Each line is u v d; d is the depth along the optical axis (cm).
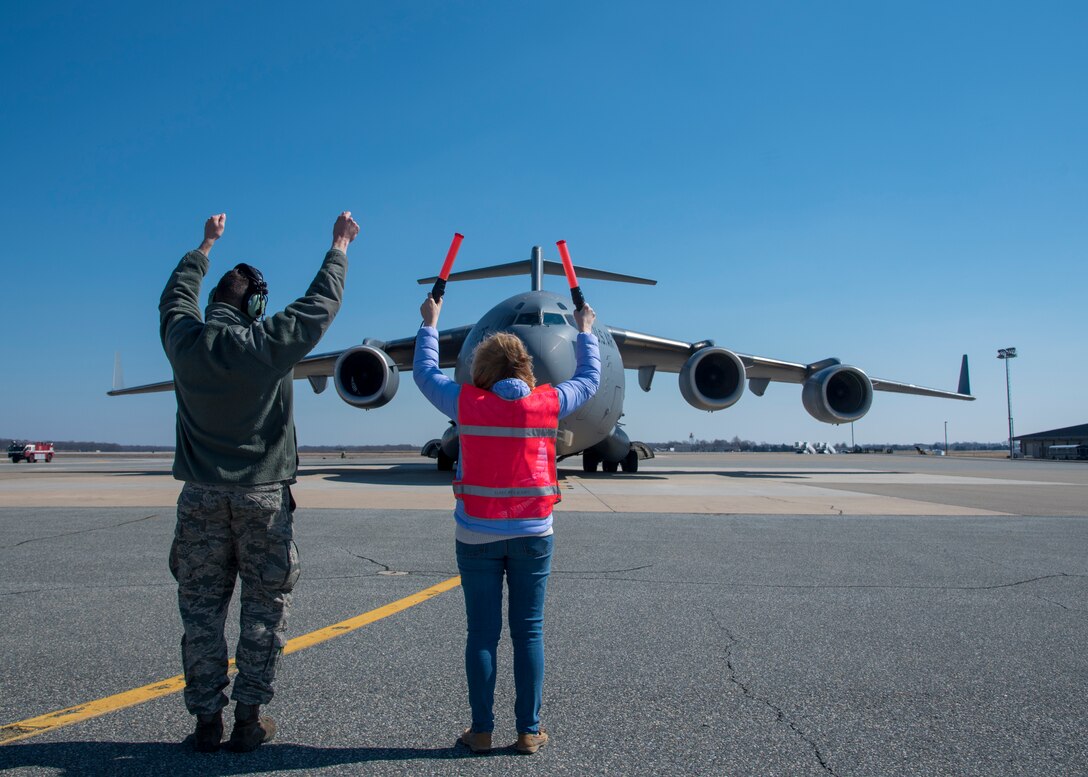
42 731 320
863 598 560
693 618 502
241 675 311
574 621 494
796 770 288
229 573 326
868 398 2066
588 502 1230
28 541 798
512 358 330
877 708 350
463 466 322
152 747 307
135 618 493
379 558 709
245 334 310
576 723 332
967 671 401
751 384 2500
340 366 1912
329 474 2081
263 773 284
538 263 2069
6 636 453
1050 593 578
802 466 3284
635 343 2023
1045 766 292
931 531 903
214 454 312
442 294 370
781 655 425
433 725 330
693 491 1477
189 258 354
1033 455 6519
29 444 4538
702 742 313
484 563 316
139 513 1051
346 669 401
